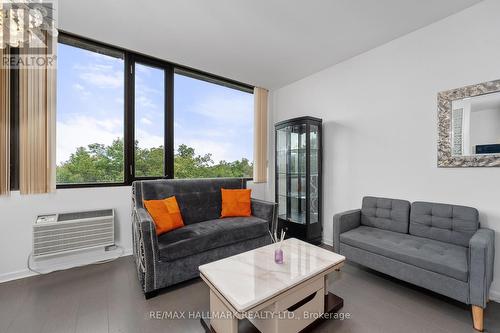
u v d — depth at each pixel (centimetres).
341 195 314
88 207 259
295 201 354
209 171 373
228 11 210
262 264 163
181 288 209
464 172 211
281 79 378
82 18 218
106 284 212
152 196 262
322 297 161
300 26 234
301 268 156
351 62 302
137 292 200
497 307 181
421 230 223
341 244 239
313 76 354
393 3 200
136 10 207
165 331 155
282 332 136
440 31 224
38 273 229
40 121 230
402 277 192
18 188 226
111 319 166
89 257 255
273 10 209
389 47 263
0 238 215
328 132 332
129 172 289
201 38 256
